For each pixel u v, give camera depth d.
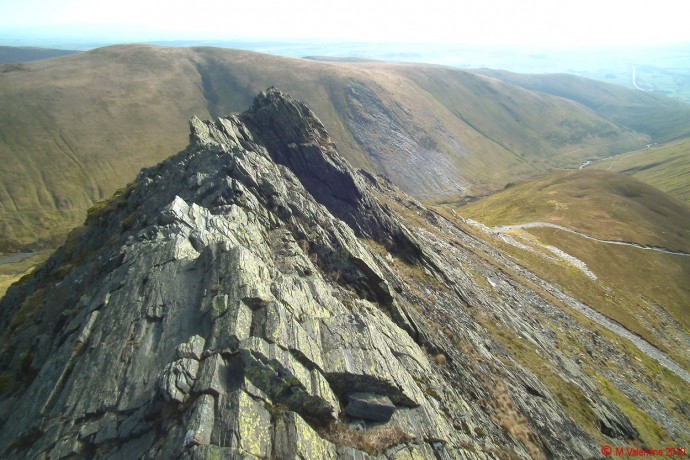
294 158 69.38
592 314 96.56
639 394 64.94
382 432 24.95
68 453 20.03
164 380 21.25
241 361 22.80
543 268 114.31
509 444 33.81
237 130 69.31
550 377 52.28
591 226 160.25
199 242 33.88
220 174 47.00
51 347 29.97
